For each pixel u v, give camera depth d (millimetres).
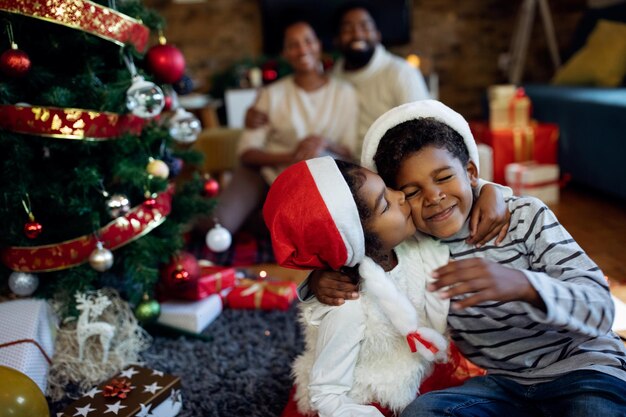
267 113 2559
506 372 1026
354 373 1028
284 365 1505
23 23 1404
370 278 976
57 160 1550
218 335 1702
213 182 1859
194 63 4961
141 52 1557
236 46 4953
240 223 2598
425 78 4582
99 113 1436
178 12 4867
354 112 2498
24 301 1488
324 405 986
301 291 1073
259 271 2281
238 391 1400
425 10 4848
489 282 809
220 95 4758
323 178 938
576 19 4715
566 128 3111
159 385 1268
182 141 1783
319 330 1028
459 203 959
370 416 957
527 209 992
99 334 1495
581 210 2682
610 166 2723
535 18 4777
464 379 1213
